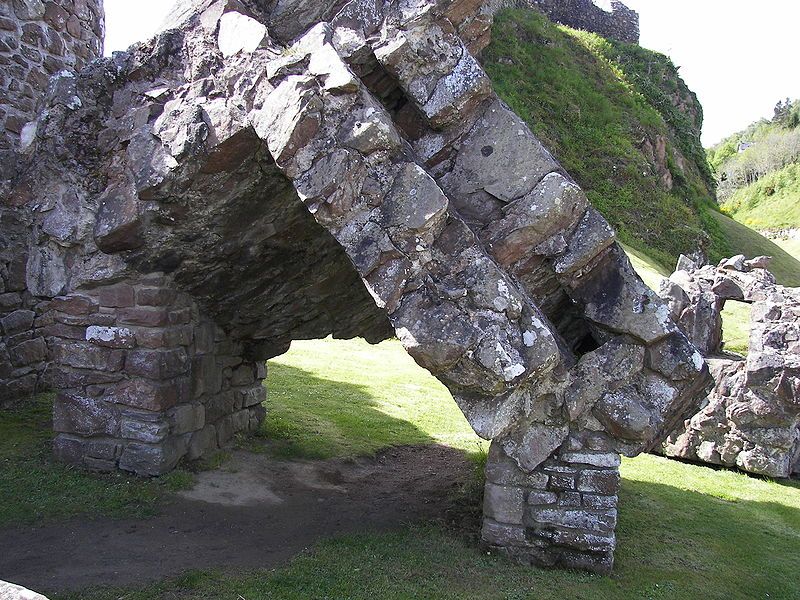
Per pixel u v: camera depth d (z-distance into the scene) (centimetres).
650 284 1239
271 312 584
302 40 407
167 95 460
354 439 691
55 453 538
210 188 458
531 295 437
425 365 385
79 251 523
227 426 624
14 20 691
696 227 1702
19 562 384
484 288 380
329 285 563
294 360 1076
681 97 2423
